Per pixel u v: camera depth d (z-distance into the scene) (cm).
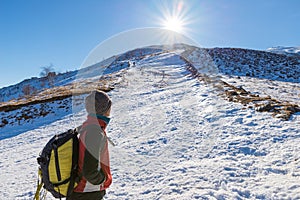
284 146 494
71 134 200
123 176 471
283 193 331
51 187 199
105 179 208
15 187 525
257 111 771
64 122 1434
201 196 355
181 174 443
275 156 459
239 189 363
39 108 1867
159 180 438
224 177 405
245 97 1006
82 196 205
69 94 2103
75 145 195
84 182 203
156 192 397
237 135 597
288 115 679
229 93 1088
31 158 770
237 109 818
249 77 2341
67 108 1809
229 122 698
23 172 629
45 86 5244
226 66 2934
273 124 632
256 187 362
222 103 880
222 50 4072
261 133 587
